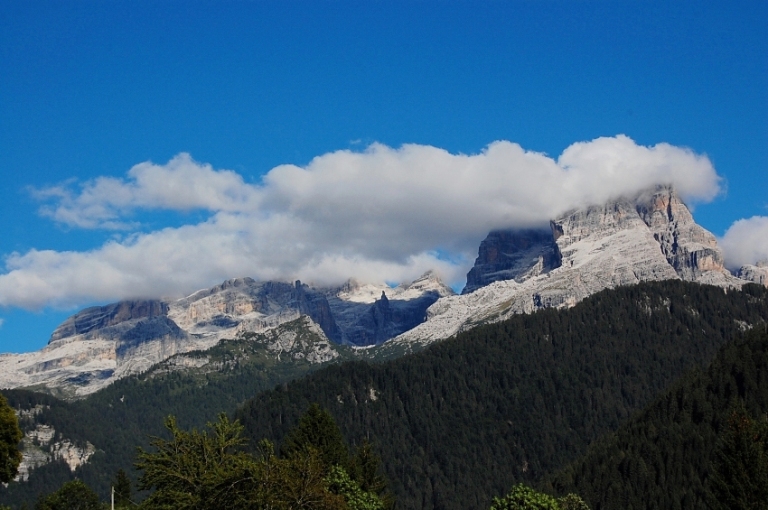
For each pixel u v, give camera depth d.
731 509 115.69
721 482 116.81
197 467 112.94
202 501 104.19
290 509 95.88
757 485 114.62
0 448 113.06
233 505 97.56
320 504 97.56
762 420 125.12
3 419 114.94
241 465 99.75
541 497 122.25
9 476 114.94
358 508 129.12
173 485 111.00
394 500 153.38
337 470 134.50
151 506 109.31
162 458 113.25
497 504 122.88
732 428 119.69
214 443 118.31
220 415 123.12
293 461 101.06
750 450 116.88
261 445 108.44
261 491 96.31
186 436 117.75
